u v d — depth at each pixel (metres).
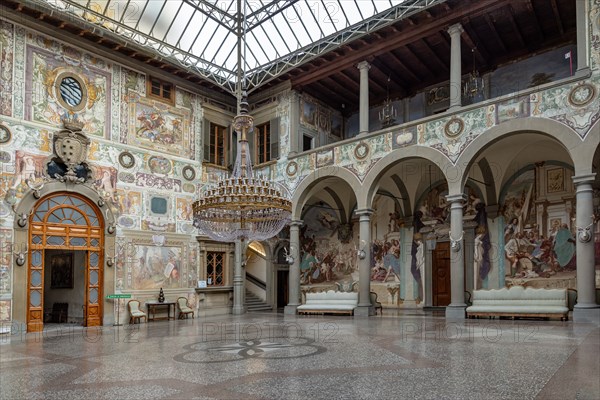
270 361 8.52
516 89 18.91
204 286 20.59
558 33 17.97
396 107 22.50
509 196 18.94
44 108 16.42
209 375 7.43
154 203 19.38
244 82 20.78
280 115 21.75
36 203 15.94
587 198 13.11
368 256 18.05
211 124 22.34
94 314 17.33
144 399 6.07
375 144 18.06
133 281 18.31
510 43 18.58
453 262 15.59
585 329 11.45
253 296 24.83
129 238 18.36
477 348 9.31
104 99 18.22
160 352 10.02
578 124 13.39
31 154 15.92
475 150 15.37
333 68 19.78
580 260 13.14
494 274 18.92
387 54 19.02
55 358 9.74
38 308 15.80
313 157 20.08
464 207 20.00
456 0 16.11
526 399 5.56
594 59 13.34
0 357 10.07
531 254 18.11
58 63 16.98
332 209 24.42
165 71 20.31
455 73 16.36
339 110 24.25
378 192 22.19
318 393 6.14
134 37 18.69
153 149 19.64
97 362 9.02
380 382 6.67
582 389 5.88
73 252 18.73
